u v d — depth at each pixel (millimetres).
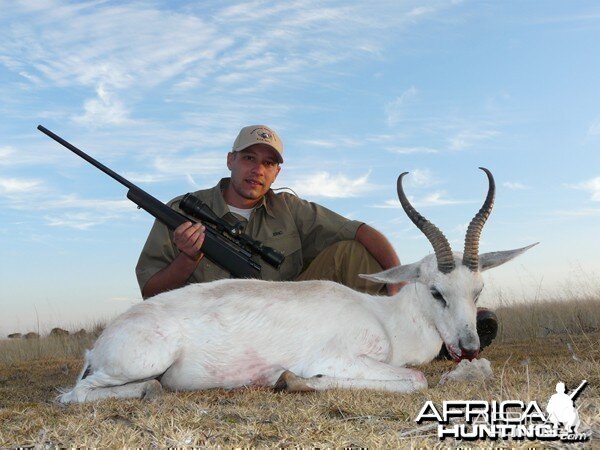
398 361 1926
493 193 1936
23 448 1251
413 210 1973
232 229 2168
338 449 1164
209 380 1785
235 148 2479
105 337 1735
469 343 1812
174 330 1737
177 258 2186
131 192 2275
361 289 2475
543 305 4344
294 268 2549
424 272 1924
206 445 1216
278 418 1387
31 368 3258
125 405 1528
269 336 1794
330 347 1802
